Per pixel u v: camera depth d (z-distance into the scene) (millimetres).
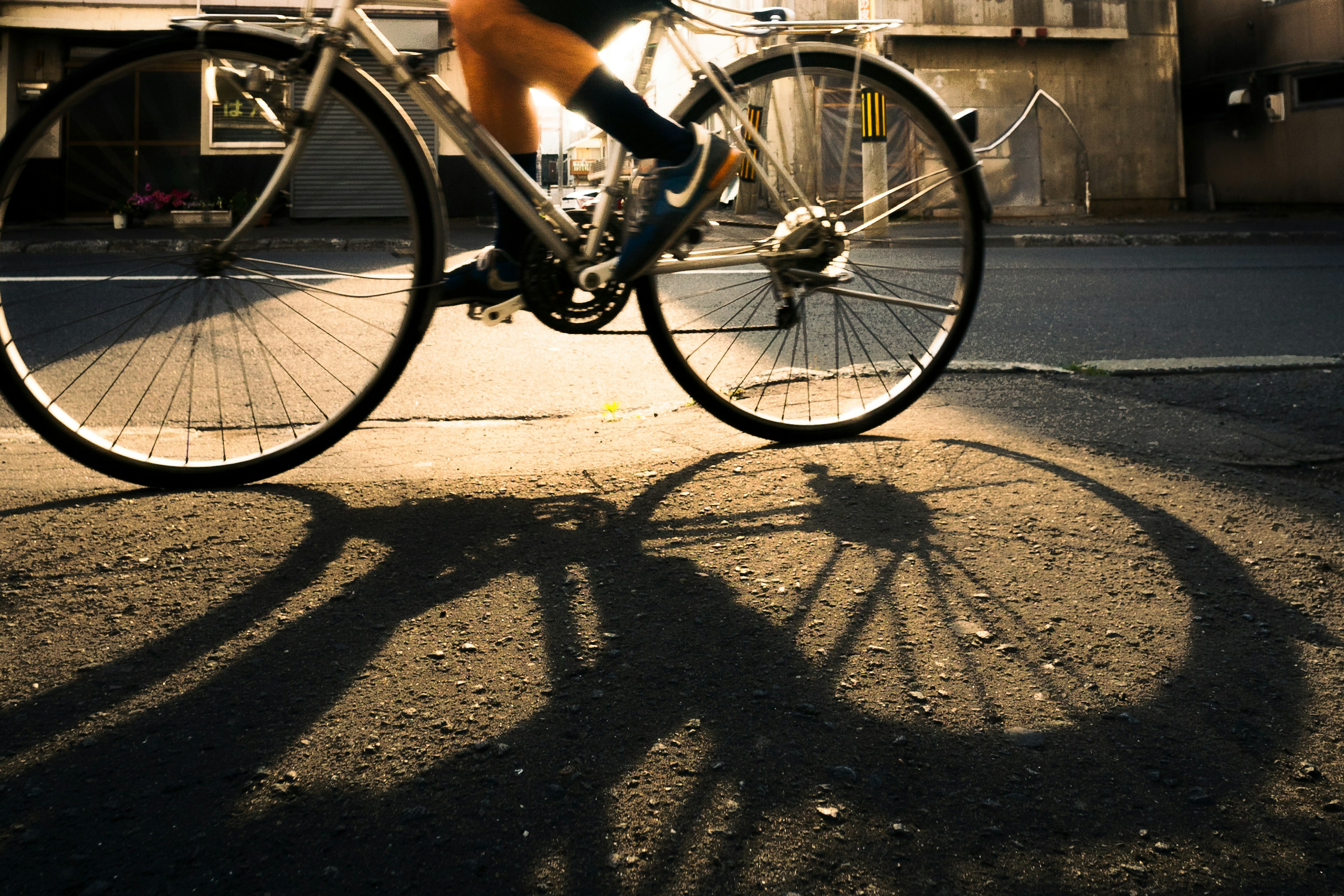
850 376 3516
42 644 1661
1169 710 1490
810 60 2611
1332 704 1507
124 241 10828
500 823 1231
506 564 1994
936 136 2721
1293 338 4977
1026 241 12969
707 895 1119
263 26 2258
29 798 1270
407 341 2426
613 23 2275
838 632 1710
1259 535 2123
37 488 2412
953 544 2062
